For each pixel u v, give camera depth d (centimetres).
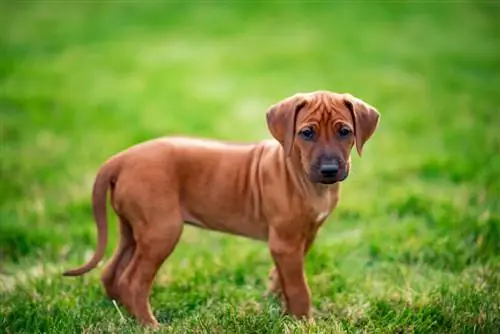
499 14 2286
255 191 725
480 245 879
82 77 1750
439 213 988
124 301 729
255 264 882
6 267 892
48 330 703
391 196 1059
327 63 1855
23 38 2122
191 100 1585
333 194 723
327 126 681
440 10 2350
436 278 815
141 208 708
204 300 785
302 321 694
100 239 734
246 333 668
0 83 1673
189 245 941
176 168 723
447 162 1170
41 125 1392
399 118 1424
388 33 2119
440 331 683
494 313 687
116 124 1417
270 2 2523
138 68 1836
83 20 2350
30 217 1002
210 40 2106
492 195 1025
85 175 1157
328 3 2481
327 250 901
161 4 2542
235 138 1346
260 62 1878
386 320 716
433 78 1695
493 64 1800
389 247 899
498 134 1294
